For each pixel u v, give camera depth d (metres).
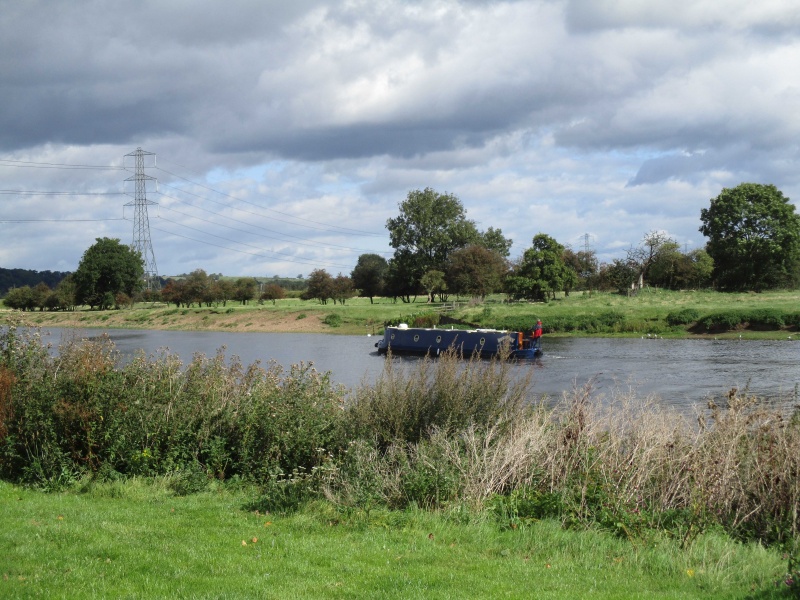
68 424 12.42
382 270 130.88
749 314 60.62
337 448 12.59
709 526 9.31
